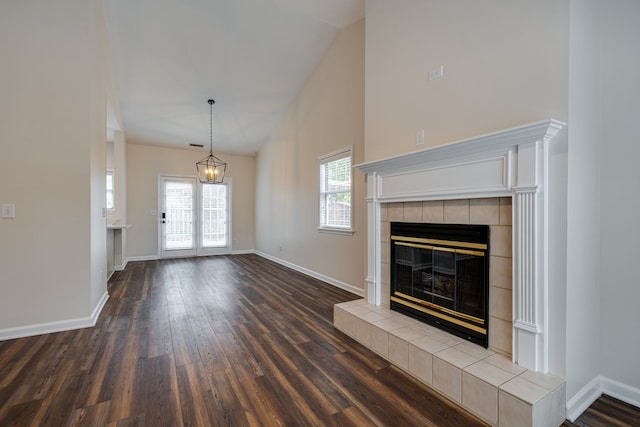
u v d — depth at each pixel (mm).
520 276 1766
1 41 2646
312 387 1928
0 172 2631
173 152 7258
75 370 2104
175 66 4660
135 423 1587
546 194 1683
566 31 1638
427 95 2395
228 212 7883
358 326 2570
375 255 2885
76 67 2861
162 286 4480
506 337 1892
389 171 2705
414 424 1603
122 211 5816
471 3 2098
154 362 2223
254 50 4473
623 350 1823
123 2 3605
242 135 6926
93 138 3051
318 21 4027
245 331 2811
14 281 2658
